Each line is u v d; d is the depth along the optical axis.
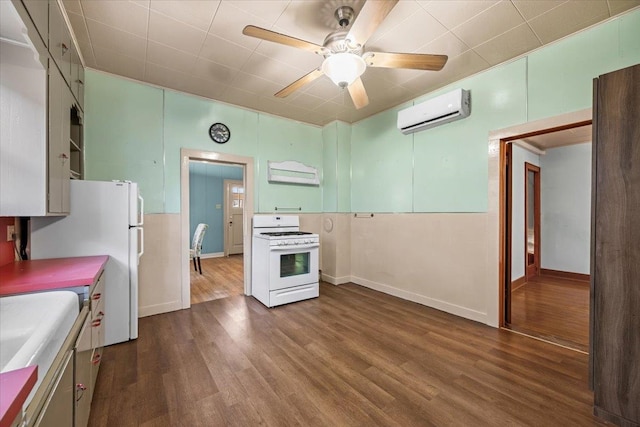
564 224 4.73
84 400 1.34
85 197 2.23
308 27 2.14
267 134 4.05
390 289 3.84
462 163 3.02
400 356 2.21
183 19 2.05
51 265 1.80
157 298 3.11
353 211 4.50
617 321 1.50
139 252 2.77
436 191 3.28
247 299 3.66
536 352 2.26
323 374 1.96
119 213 2.37
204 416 1.56
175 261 3.24
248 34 1.68
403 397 1.72
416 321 2.90
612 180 1.53
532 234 4.96
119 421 1.51
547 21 2.08
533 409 1.62
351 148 4.55
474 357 2.18
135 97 3.00
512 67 2.60
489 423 1.51
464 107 2.89
